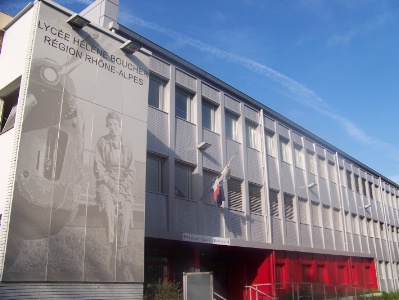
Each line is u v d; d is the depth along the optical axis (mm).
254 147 25484
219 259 23438
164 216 18125
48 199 11891
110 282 12742
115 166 13820
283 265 24406
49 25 13219
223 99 23656
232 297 23391
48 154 12211
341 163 35938
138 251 13719
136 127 14859
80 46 13883
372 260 35844
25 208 11367
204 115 22422
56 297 11453
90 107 13641
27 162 11711
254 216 23438
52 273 11500
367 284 33938
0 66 14117
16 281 10797
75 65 13570
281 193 26266
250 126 25766
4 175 11953
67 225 12125
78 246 12234
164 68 20297
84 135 13234
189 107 21500
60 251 11805
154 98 19547
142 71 15719
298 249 25484
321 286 24500
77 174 12742
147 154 18359
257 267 23422
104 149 13664
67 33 13641
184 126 20484
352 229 34469
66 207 12234
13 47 13766
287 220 26266
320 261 28141
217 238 19625
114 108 14336
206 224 20047
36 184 11742
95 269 12469
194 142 20797
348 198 35250
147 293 14828
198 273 14664
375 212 39844
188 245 19125
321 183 31719
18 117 12055
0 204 11695
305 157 30422
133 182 14203
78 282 12008
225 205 21391
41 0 13195
